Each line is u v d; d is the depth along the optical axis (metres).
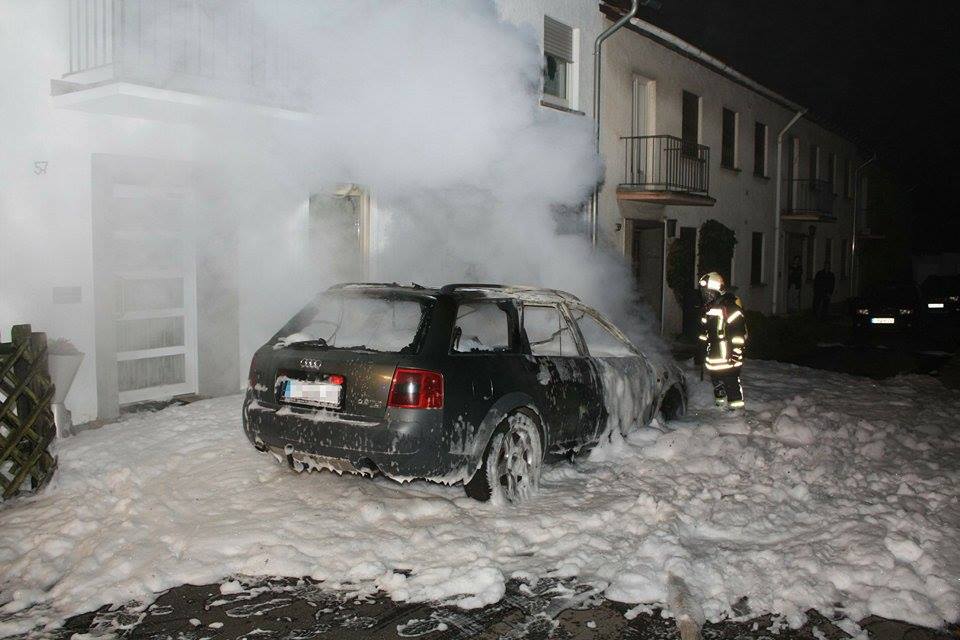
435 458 5.18
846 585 4.41
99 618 4.02
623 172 17.11
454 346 5.52
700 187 20.25
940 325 25.44
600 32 16.02
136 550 4.70
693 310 18.42
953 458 7.26
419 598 4.23
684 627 3.93
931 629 4.02
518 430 5.69
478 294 5.90
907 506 5.60
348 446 5.19
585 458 6.76
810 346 17.47
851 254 35.25
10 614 4.06
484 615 4.08
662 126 18.52
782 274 26.78
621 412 6.96
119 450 6.73
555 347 6.73
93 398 8.10
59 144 7.75
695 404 9.91
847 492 5.98
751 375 12.80
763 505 5.61
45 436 5.82
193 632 3.89
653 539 4.80
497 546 4.82
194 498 5.56
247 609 4.11
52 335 7.76
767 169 25.14
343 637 3.86
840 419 8.52
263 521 5.10
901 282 23.38
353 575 4.45
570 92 15.38
